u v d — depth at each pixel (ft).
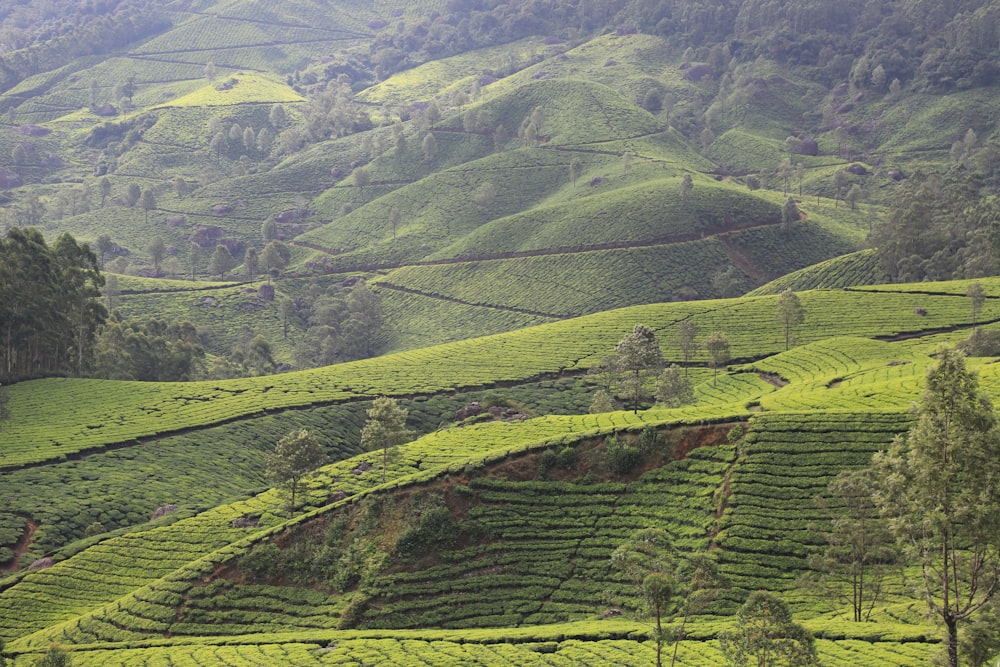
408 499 311.27
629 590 267.18
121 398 534.78
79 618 298.56
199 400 540.11
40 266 565.12
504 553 291.38
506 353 639.35
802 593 255.29
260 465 474.08
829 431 314.55
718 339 542.16
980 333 507.71
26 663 254.27
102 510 402.11
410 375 596.70
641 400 552.00
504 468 325.62
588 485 317.83
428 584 281.54
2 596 324.19
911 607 231.30
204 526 364.38
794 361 543.39
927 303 623.36
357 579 289.12
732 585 260.42
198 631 278.67
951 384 160.35
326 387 569.64
